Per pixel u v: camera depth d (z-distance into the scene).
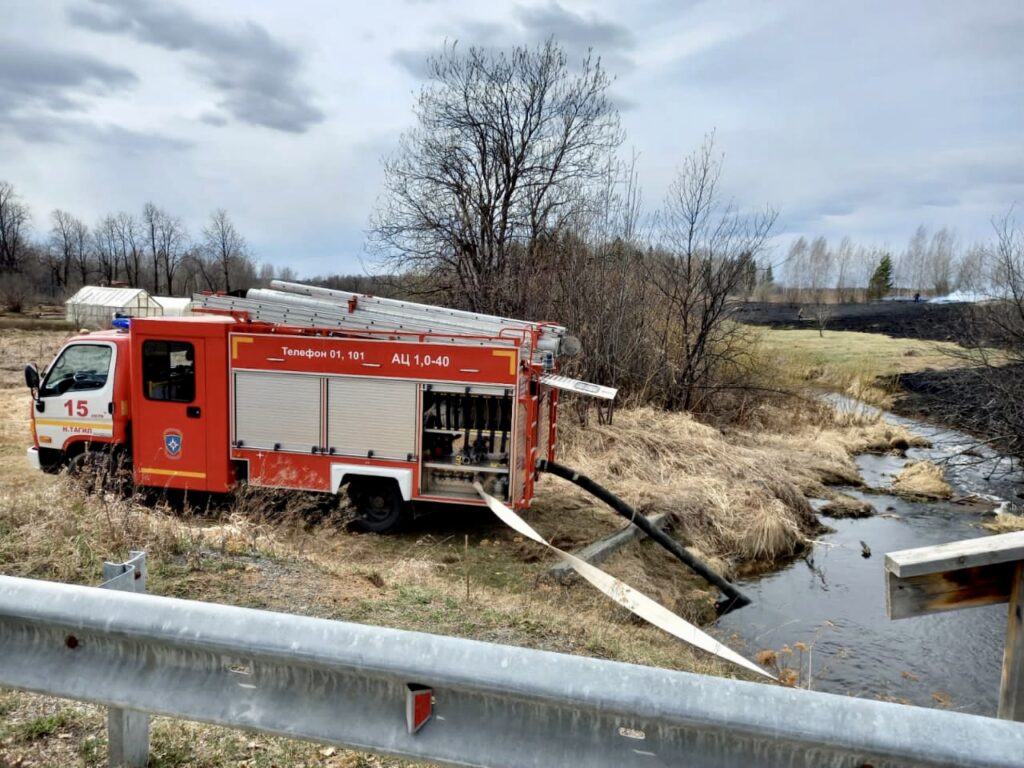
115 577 2.74
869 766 1.71
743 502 11.90
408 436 8.36
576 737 1.88
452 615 5.42
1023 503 13.76
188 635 2.09
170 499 9.27
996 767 1.62
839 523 12.68
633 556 9.51
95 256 79.38
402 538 8.84
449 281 22.81
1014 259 15.49
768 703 1.74
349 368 8.38
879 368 27.53
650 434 14.62
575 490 11.55
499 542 9.01
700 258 19.14
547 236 21.86
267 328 8.72
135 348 8.83
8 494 6.93
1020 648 3.02
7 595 2.26
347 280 27.62
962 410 19.25
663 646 6.60
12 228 80.62
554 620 5.85
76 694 2.24
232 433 8.70
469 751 1.94
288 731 2.07
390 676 1.95
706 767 1.80
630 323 18.81
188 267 74.88
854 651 7.80
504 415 8.20
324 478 8.56
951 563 2.96
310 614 5.00
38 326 39.84
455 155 23.14
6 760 2.75
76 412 9.33
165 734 2.99
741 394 19.73
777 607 9.04
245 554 6.15
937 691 6.98
